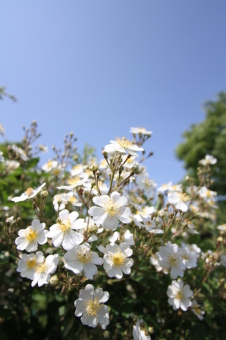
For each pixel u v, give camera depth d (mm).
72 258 164
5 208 286
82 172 273
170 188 269
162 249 205
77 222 172
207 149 2031
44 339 247
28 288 242
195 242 302
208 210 380
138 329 184
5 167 321
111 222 170
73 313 213
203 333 228
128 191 285
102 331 199
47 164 333
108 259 174
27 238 178
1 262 219
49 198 302
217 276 307
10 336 237
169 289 216
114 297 226
